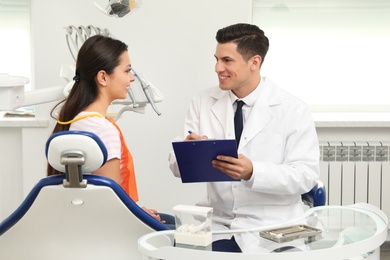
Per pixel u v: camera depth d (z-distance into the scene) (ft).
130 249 6.41
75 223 6.26
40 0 12.12
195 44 12.42
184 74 12.51
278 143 8.13
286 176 7.66
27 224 6.29
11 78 7.13
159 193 12.85
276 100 8.22
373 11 13.32
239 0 12.34
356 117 12.97
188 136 7.61
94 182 6.05
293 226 6.56
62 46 12.25
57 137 5.86
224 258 5.68
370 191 12.76
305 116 8.23
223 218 8.25
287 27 13.38
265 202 8.07
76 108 7.09
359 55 13.47
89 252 6.38
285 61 13.51
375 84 13.55
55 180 6.07
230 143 6.79
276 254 5.66
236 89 8.23
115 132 6.98
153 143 12.71
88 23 12.28
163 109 12.60
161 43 12.42
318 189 8.32
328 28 13.38
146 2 12.30
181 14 12.35
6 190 12.65
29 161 12.39
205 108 8.56
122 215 6.21
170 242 6.10
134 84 8.83
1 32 13.19
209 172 7.23
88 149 5.86
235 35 7.92
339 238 6.19
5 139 12.53
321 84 13.56
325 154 12.69
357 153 12.70
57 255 6.41
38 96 8.70
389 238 13.24
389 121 12.44
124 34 12.37
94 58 7.10
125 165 7.44
